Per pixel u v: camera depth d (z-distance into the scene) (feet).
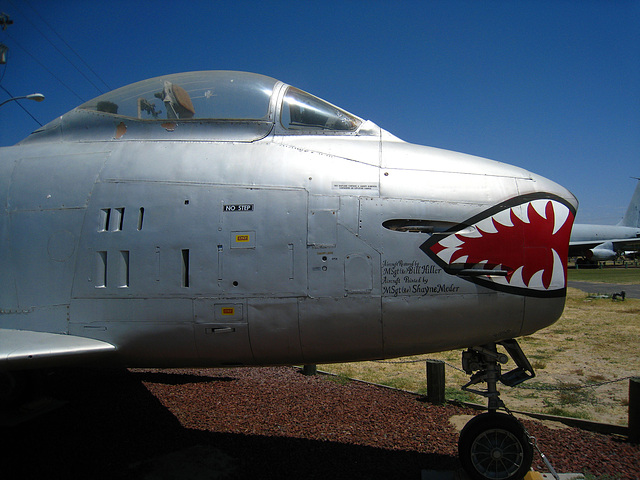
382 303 9.80
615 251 148.56
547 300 10.07
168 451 12.56
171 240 10.25
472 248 9.94
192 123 11.74
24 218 11.30
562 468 11.71
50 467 11.48
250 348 10.23
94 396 18.31
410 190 10.23
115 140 11.98
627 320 41.37
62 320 10.58
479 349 10.82
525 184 10.66
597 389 20.27
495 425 10.19
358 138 11.72
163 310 10.12
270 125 11.56
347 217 9.98
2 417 13.06
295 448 12.82
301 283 9.84
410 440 13.51
